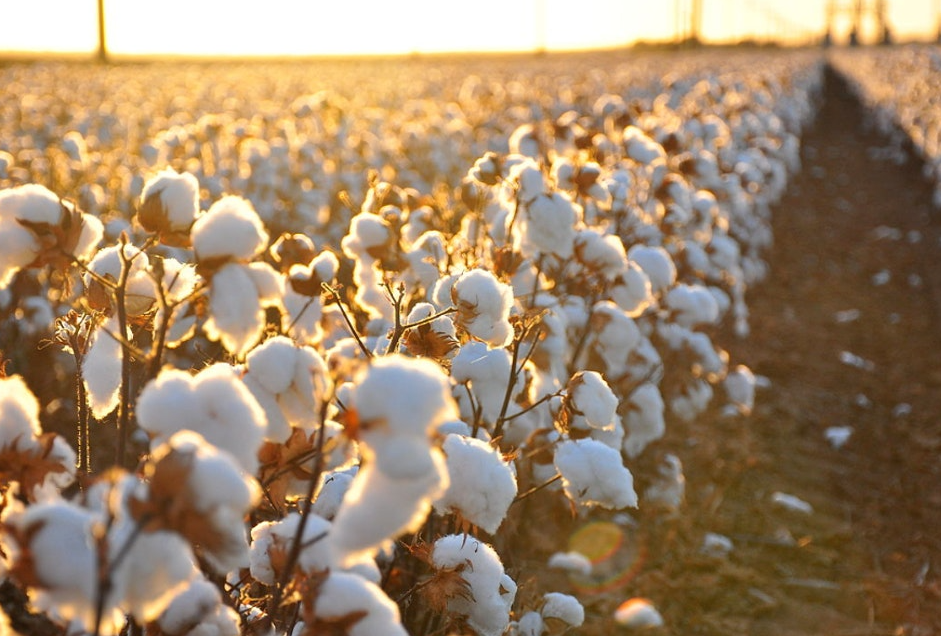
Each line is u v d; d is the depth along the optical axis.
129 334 2.06
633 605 3.91
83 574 1.20
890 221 14.38
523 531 3.99
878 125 26.88
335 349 2.62
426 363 1.30
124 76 33.12
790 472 5.64
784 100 21.81
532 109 15.12
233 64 62.00
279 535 1.84
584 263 3.37
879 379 7.59
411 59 82.06
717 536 4.68
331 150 11.24
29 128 12.65
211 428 1.35
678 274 5.22
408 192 3.99
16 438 1.52
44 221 1.69
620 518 4.58
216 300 1.56
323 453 1.56
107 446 4.80
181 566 1.23
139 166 9.24
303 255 3.15
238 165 8.87
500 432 2.82
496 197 3.95
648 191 5.30
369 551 1.32
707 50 87.44
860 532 5.00
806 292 10.17
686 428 5.92
